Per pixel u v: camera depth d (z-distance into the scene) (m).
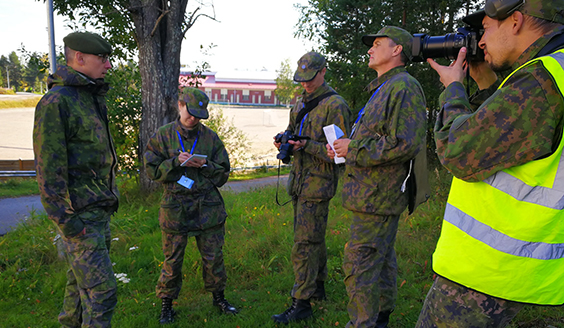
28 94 59.66
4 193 10.02
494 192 1.38
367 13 9.50
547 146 1.25
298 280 3.03
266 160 17.61
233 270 4.11
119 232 5.55
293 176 3.11
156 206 6.94
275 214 6.05
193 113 3.01
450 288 1.54
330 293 3.48
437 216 5.21
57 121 2.25
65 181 2.27
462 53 1.71
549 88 1.23
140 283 3.91
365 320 2.38
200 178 3.13
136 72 8.54
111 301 2.38
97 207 2.45
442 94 1.68
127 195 7.61
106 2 8.12
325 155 2.85
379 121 2.33
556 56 1.27
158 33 7.49
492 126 1.31
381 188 2.34
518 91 1.27
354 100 9.94
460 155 1.38
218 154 3.27
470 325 1.49
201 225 3.11
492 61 1.51
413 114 2.22
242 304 3.40
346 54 10.16
